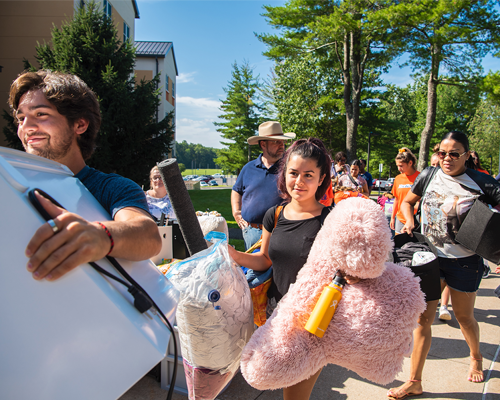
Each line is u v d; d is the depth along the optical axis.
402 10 13.42
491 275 5.70
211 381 1.53
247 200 3.44
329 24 14.89
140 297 0.86
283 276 1.72
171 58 25.89
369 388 2.59
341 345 1.29
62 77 1.10
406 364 2.96
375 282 1.31
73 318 0.72
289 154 1.76
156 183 3.48
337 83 23.97
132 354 0.79
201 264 1.48
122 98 11.75
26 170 0.81
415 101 45.81
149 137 13.57
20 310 0.68
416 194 2.94
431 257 2.14
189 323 1.45
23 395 0.68
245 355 1.37
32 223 0.68
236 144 43.00
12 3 12.98
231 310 1.48
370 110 25.89
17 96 1.10
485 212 2.40
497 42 14.09
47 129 1.06
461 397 2.47
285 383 1.31
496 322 3.82
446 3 13.17
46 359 0.70
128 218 0.97
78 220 0.71
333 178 5.35
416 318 1.28
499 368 2.86
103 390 0.75
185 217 1.61
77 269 0.73
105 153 11.82
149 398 2.34
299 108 22.52
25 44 13.09
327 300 1.27
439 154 2.70
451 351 3.17
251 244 3.38
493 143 37.06
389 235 1.25
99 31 11.95
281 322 1.35
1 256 0.66
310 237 1.66
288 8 16.42
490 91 15.16
